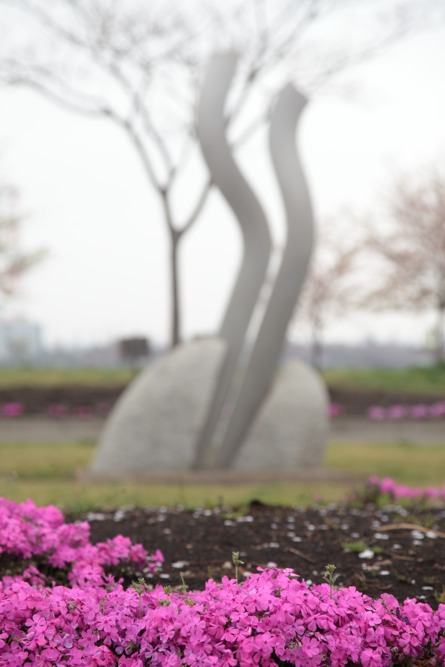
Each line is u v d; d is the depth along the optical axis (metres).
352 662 2.68
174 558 4.08
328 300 30.16
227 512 5.19
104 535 4.53
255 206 9.56
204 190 18.19
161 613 2.60
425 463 10.66
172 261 18.81
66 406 17.83
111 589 3.24
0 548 3.56
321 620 2.56
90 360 32.72
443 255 27.36
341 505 5.65
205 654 2.51
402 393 20.28
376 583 3.65
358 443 13.74
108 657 2.60
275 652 2.57
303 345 34.00
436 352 27.83
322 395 9.85
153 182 18.58
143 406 9.42
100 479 8.88
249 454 9.54
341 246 29.84
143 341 20.12
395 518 5.00
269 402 9.67
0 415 16.92
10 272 22.03
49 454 11.23
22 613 2.73
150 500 6.12
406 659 2.70
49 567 3.74
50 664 2.60
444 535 4.50
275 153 9.69
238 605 2.62
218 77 9.50
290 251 9.48
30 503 3.91
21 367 24.28
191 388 9.40
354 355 36.44
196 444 9.37
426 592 3.52
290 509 5.37
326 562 3.99
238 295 9.65
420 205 27.61
